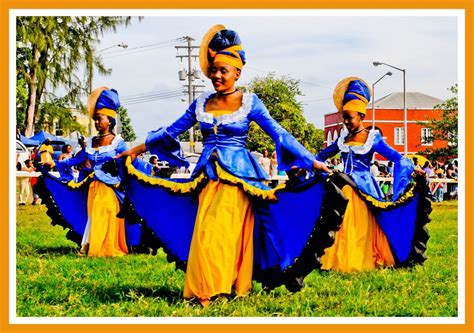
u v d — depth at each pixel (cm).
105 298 769
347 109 1063
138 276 905
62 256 1095
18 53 2895
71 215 1183
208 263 727
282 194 748
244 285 758
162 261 1052
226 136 768
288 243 756
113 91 1155
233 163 757
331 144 1091
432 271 954
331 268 994
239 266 757
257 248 774
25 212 1873
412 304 750
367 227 1010
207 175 759
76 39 2895
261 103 776
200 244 731
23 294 783
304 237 743
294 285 754
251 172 761
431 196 1028
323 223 721
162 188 794
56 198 1183
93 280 874
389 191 2314
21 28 2589
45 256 1089
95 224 1116
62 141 3158
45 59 2895
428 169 2614
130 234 1140
